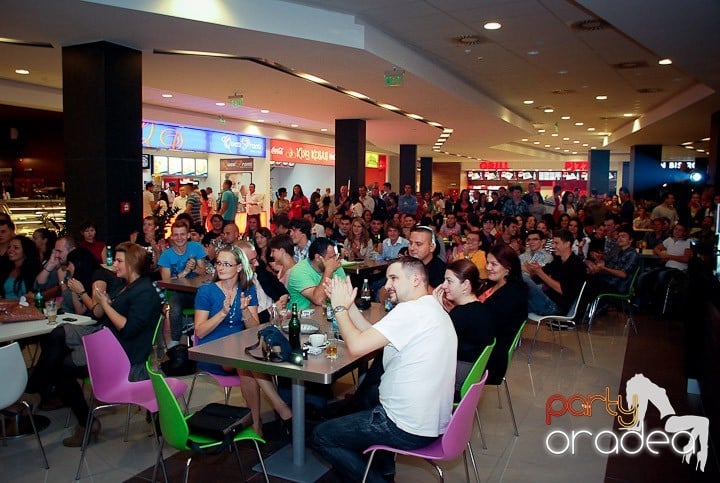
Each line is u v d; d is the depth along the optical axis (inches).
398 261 117.5
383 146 836.0
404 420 109.3
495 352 156.6
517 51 340.8
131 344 154.1
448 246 396.2
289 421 158.2
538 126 711.1
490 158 1208.2
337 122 529.0
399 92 392.8
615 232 327.6
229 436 112.9
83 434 156.9
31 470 139.2
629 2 203.3
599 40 314.2
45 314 167.6
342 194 501.4
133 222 279.6
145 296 155.0
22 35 256.2
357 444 114.0
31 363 215.9
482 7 260.2
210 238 303.6
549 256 284.7
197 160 669.9
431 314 111.7
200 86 378.0
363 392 146.9
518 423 173.5
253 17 246.7
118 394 138.3
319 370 118.1
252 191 636.1
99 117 265.7
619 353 248.2
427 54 349.4
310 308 181.2
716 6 207.0
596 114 608.1
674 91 470.0
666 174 808.3
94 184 269.1
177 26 241.1
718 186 482.9
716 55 287.0
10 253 207.8
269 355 123.7
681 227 335.9
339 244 327.0
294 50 281.0
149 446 152.8
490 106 495.2
